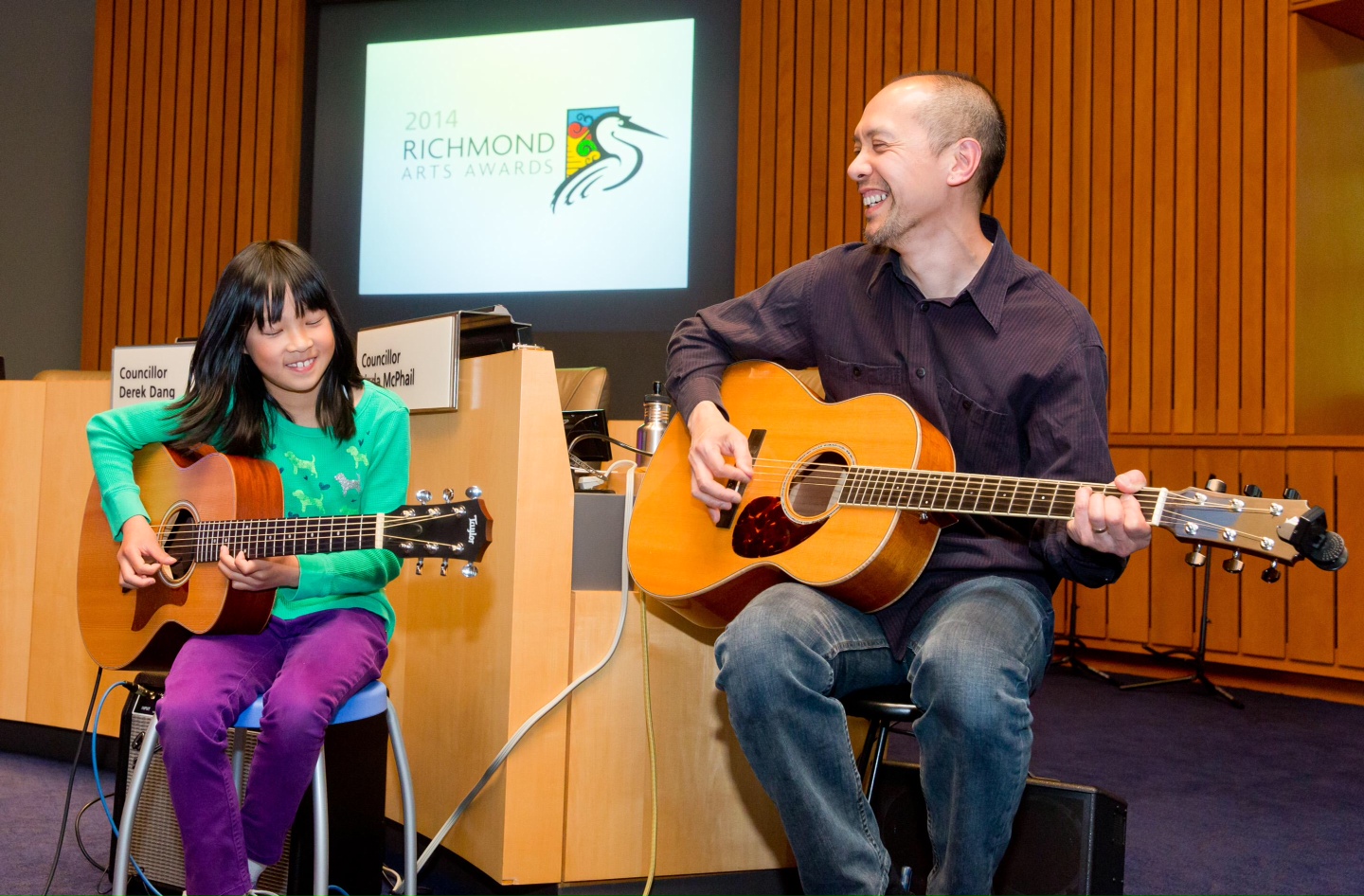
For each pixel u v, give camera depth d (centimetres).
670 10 562
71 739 274
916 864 171
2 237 623
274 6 606
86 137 637
